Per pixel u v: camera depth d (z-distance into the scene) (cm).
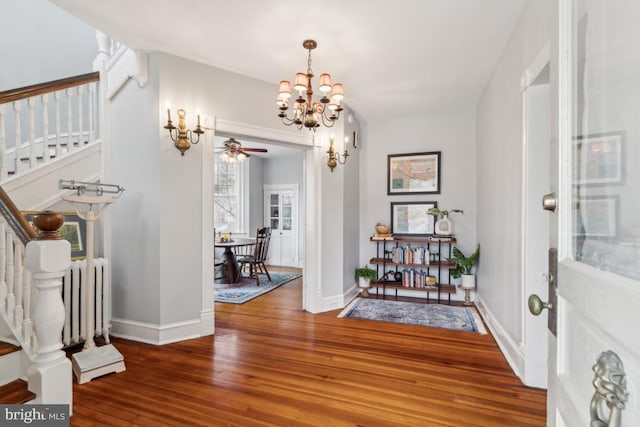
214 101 323
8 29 378
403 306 423
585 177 76
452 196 461
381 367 254
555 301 88
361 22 246
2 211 200
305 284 406
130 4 228
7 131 359
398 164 487
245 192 733
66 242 185
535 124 217
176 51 295
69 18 414
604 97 68
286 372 246
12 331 207
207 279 322
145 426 183
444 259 466
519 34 237
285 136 369
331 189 408
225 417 191
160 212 295
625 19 61
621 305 56
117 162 318
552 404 91
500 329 295
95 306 288
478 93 387
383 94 391
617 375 53
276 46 283
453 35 262
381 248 496
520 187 234
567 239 83
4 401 175
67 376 184
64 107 384
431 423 186
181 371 247
